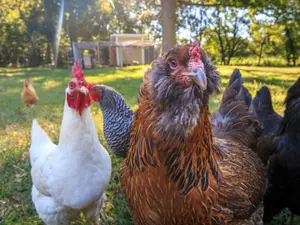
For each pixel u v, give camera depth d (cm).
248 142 45
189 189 28
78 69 42
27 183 61
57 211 44
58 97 160
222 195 31
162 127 26
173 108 25
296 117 41
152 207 29
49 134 88
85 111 40
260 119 56
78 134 40
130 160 30
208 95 26
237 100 50
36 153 49
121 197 56
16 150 76
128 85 187
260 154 47
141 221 32
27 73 354
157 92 25
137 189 30
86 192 42
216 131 45
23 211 53
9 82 247
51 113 118
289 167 42
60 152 42
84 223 48
